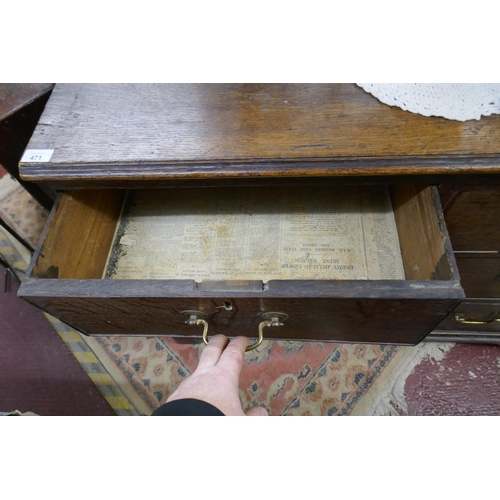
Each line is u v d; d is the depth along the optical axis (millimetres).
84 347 954
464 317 766
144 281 451
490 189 460
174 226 664
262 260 615
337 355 895
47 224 496
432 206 461
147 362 926
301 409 841
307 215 647
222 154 454
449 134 439
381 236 610
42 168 470
